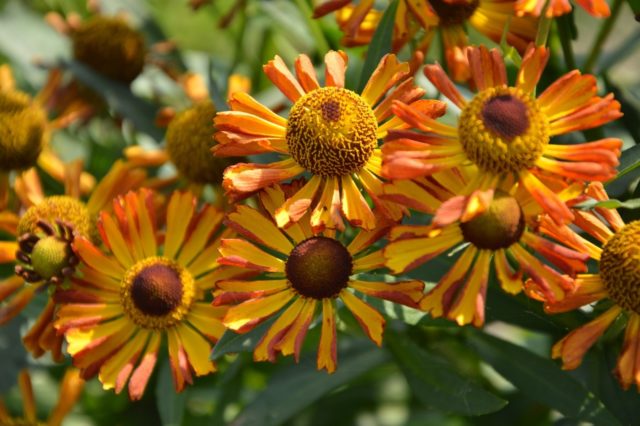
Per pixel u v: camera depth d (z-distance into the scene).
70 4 0.80
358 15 0.58
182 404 0.61
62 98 0.72
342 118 0.54
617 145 0.51
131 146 0.72
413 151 0.52
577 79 0.52
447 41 0.60
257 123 0.55
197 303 0.58
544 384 0.57
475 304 0.52
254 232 0.55
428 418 0.73
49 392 0.74
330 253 0.54
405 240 0.52
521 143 0.52
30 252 0.59
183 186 0.64
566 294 0.51
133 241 0.59
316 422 0.71
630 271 0.53
